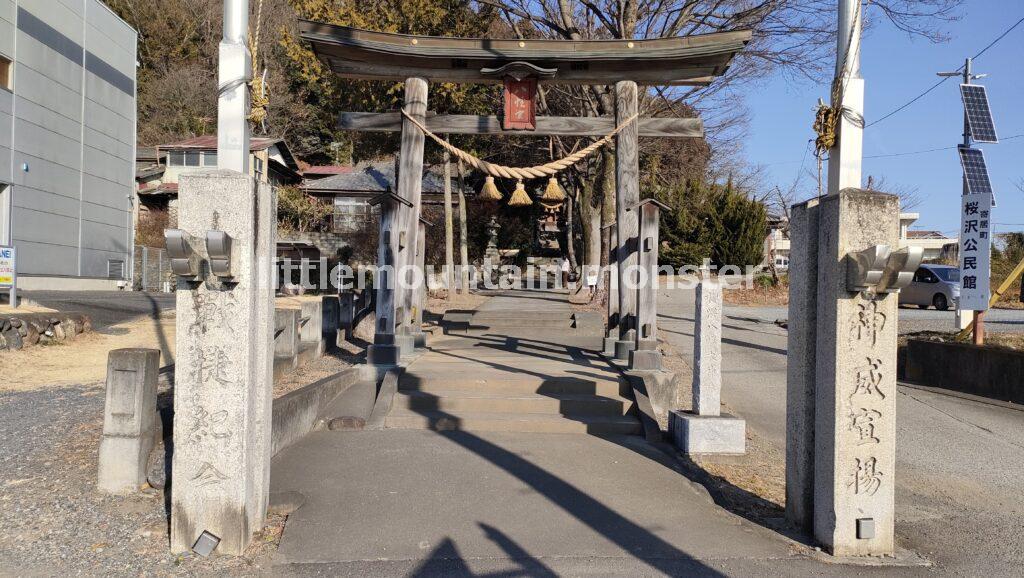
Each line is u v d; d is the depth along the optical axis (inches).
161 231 1155.3
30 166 745.0
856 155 185.8
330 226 1289.4
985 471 275.7
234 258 166.4
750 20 670.5
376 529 188.1
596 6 724.0
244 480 170.6
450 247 831.7
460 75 405.7
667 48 385.7
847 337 175.2
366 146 869.2
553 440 283.6
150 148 1343.5
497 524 193.9
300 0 666.8
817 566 172.1
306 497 208.7
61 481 214.7
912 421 358.0
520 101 400.5
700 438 271.4
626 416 314.8
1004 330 557.6
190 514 170.2
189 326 169.5
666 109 791.1
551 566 169.9
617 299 452.8
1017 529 208.5
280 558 169.6
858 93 187.2
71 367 407.2
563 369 372.8
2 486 209.8
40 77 760.3
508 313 591.5
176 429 170.1
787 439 200.8
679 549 180.7
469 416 307.0
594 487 227.3
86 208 851.4
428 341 500.7
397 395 322.3
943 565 177.2
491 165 392.2
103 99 888.3
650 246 362.9
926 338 485.4
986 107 483.5
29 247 745.0
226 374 169.3
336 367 407.5
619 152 401.4
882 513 177.0
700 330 280.5
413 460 248.2
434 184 1190.3
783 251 1642.5
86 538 179.6
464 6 725.3
